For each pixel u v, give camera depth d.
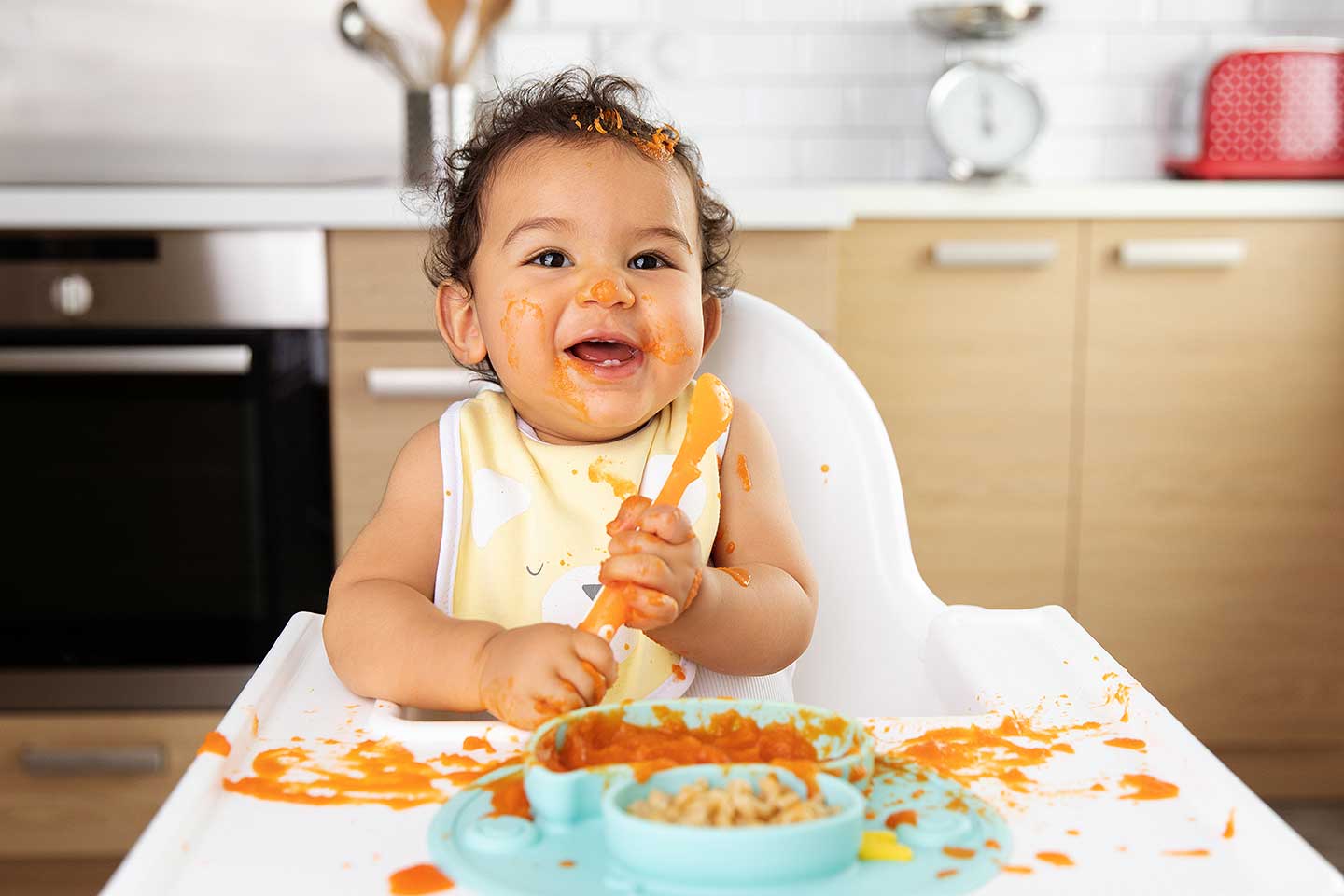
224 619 1.76
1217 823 0.49
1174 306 1.96
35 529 1.74
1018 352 1.97
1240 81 2.11
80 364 1.69
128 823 1.75
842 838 0.44
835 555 0.96
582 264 0.84
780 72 2.32
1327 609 2.01
